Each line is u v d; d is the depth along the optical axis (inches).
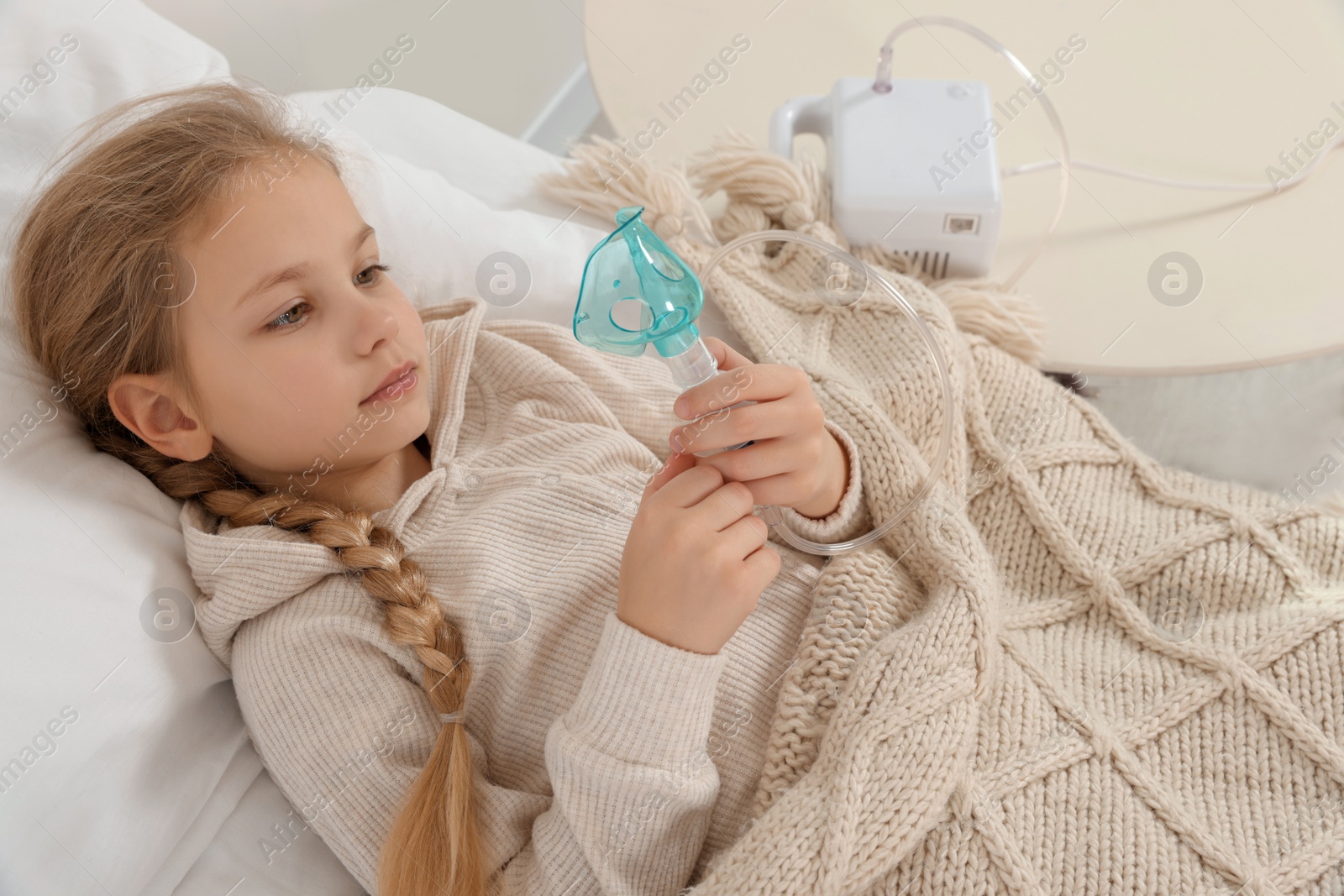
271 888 30.2
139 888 28.0
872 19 54.0
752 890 26.3
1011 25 53.0
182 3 44.5
